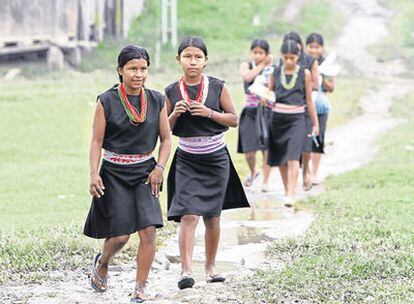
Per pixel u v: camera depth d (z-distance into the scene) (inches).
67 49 2780.5
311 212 1024.9
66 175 1312.7
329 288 632.4
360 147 1675.7
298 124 1050.1
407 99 2498.8
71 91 2132.1
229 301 606.2
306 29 3580.2
